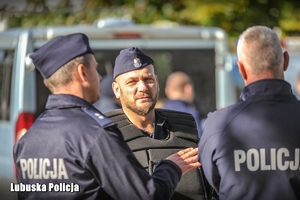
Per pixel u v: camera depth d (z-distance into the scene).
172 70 10.16
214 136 4.50
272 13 16.34
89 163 4.21
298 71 12.16
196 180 5.08
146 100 5.24
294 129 4.45
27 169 4.40
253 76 4.57
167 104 9.03
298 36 16.56
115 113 5.36
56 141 4.31
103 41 9.73
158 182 4.37
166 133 5.33
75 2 16.22
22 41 9.16
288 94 4.55
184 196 5.02
